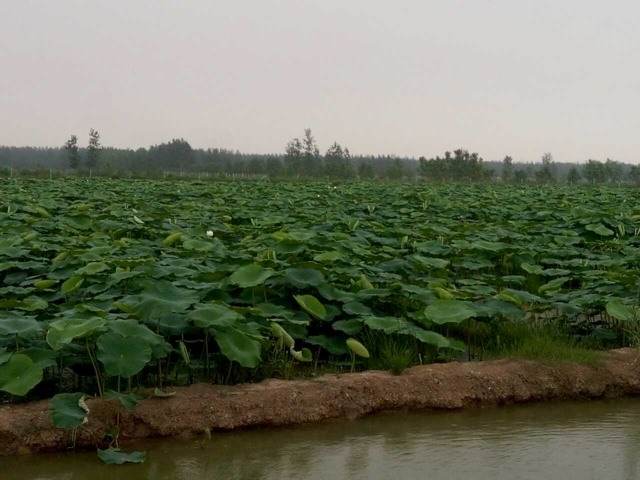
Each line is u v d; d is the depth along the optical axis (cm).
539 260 1155
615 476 530
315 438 600
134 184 2988
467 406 675
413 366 718
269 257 878
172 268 843
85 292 804
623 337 821
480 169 6053
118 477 522
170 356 690
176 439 587
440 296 810
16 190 2347
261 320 721
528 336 805
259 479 521
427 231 1356
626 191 3167
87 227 1338
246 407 614
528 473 534
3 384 567
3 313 677
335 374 695
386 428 625
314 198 2262
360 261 1013
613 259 1113
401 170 6041
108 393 566
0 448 545
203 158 9731
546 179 5681
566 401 701
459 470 539
